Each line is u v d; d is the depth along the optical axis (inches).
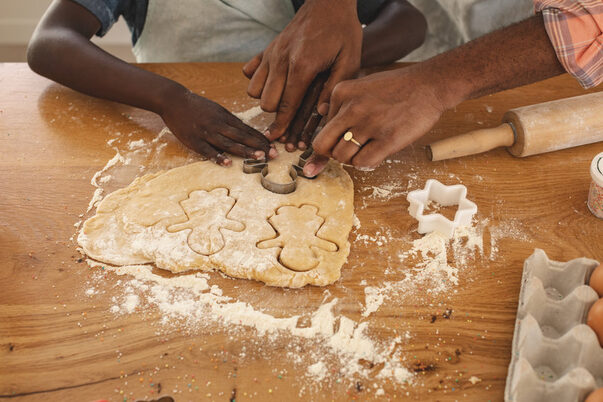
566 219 47.7
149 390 33.5
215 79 65.9
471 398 33.8
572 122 52.7
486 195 50.1
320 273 41.2
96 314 38.1
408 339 37.3
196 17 74.9
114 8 67.6
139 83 56.8
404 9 72.9
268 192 49.1
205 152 52.4
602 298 35.9
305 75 49.9
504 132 53.7
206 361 35.3
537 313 38.2
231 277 41.6
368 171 52.8
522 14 85.8
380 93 46.0
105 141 55.4
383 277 41.8
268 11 76.2
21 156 52.7
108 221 45.3
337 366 35.4
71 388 33.4
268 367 35.2
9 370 34.3
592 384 31.2
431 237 45.1
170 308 38.8
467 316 39.0
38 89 63.2
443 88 46.1
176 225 44.9
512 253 44.2
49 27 62.5
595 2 42.1
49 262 41.9
